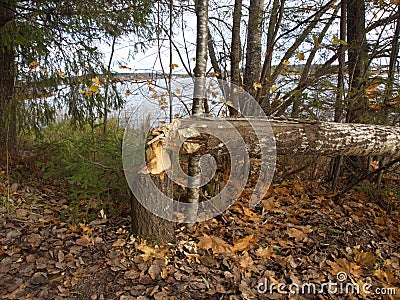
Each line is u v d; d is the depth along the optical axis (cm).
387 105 340
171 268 227
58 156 368
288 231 281
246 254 246
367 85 338
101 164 301
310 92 354
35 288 206
